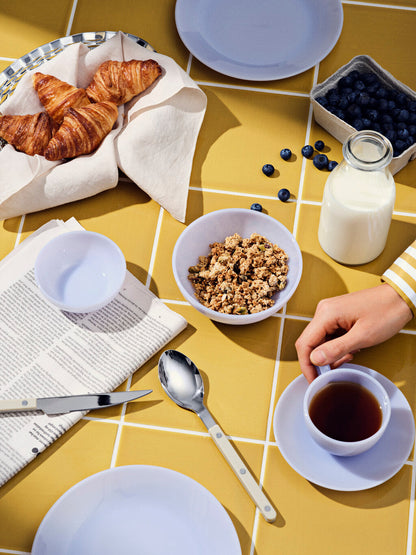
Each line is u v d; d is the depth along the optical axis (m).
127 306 0.77
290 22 0.93
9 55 0.94
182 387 0.73
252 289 0.75
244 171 0.85
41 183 0.81
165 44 0.94
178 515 0.65
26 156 0.83
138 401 0.73
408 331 0.76
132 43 0.88
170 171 0.83
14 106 0.85
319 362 0.69
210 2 0.94
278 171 0.85
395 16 0.94
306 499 0.68
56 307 0.78
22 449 0.70
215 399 0.73
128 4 0.96
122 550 0.65
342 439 0.66
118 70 0.84
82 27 0.95
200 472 0.70
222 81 0.91
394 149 0.81
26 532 0.67
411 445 0.68
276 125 0.88
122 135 0.84
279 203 0.83
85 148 0.82
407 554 0.66
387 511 0.67
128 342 0.75
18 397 0.73
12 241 0.83
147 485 0.66
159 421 0.72
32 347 0.75
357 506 0.68
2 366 0.75
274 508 0.68
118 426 0.72
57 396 0.73
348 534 0.67
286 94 0.90
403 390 0.73
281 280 0.75
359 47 0.92
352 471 0.67
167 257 0.81
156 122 0.84
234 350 0.76
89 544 0.65
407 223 0.82
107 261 0.79
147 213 0.84
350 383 0.67
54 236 0.82
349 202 0.70
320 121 0.86
